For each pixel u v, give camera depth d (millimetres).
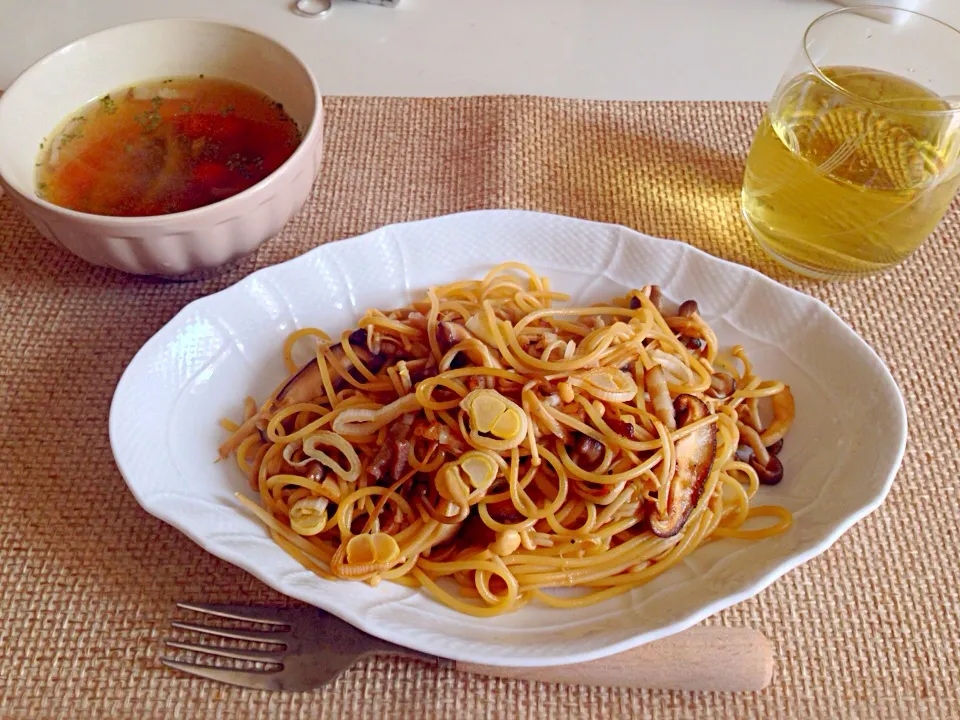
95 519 289
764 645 254
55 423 315
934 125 311
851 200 328
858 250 350
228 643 261
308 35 488
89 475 300
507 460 296
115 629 264
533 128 435
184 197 333
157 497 264
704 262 343
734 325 337
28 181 328
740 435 309
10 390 324
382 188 407
